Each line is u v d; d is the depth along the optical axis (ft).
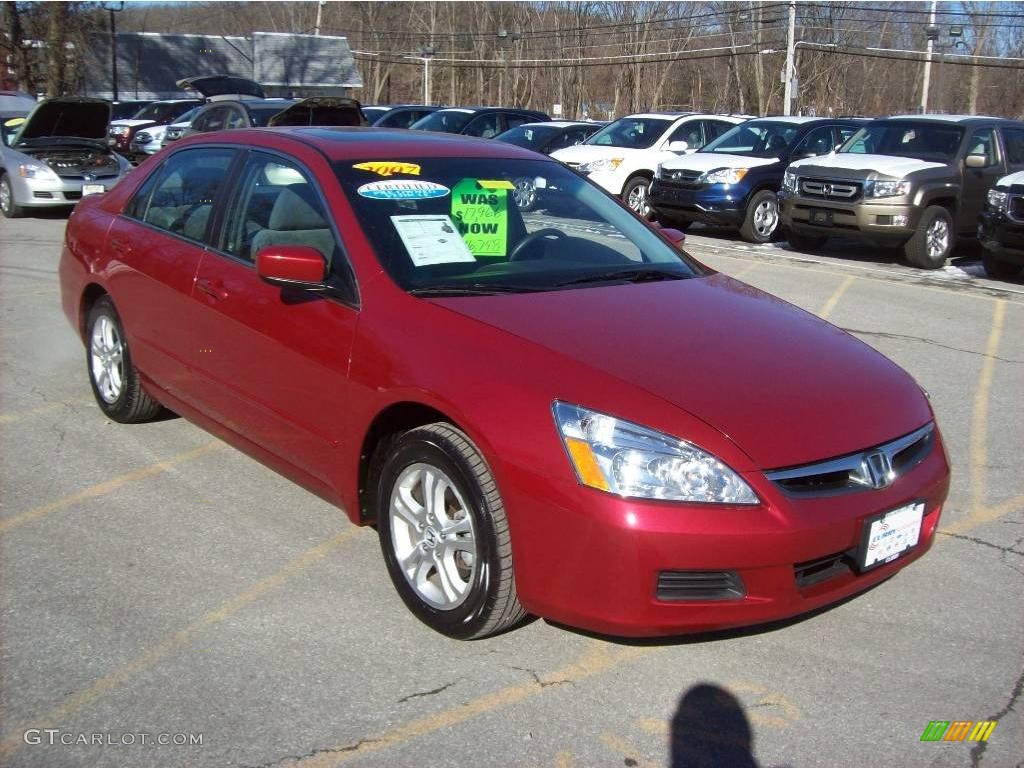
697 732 10.44
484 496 11.09
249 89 91.25
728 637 12.24
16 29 117.60
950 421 20.85
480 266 13.79
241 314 14.51
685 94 205.26
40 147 51.57
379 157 14.94
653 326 12.50
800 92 176.65
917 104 182.29
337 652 11.70
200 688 10.93
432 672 11.35
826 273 38.96
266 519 15.25
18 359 23.57
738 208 47.09
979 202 42.24
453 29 219.20
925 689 11.29
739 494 10.31
